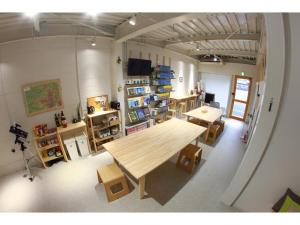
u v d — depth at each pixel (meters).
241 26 3.72
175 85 7.61
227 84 8.29
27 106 3.71
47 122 4.07
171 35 5.23
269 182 2.46
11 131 3.39
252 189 2.65
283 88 2.10
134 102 5.54
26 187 3.32
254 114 4.64
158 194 3.21
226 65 8.02
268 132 2.28
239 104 7.93
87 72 4.50
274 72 2.08
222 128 6.38
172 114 7.18
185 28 4.36
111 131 4.96
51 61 3.88
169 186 3.43
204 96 8.88
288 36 1.94
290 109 2.11
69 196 3.12
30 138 3.86
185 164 3.98
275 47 2.00
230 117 8.28
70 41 4.07
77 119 4.47
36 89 3.77
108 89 5.04
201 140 5.55
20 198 3.06
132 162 2.91
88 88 4.61
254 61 7.19
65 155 4.09
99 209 2.87
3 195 3.12
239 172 2.69
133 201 3.04
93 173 3.74
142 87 5.72
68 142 4.12
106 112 4.71
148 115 6.11
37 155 3.98
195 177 3.71
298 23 1.87
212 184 3.52
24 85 3.61
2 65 3.31
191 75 8.53
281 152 2.28
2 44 3.24
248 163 2.55
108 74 4.95
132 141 3.61
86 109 4.66
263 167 2.46
